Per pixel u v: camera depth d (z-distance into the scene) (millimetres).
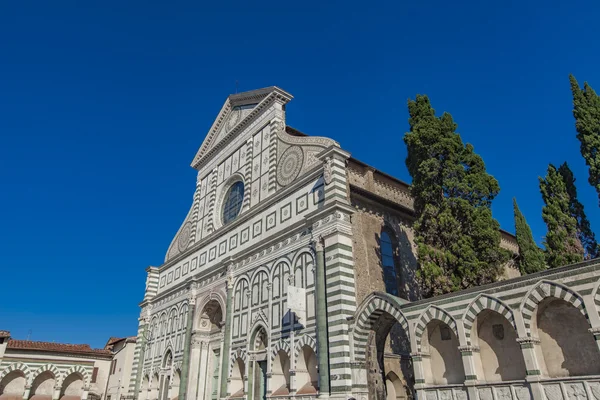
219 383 37125
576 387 18672
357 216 33000
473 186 29500
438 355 25516
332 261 29469
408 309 25203
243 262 39312
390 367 30031
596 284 18469
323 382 26938
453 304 23391
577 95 30500
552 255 30781
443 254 28047
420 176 30812
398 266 34312
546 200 32844
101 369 56562
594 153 28672
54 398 50531
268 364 32219
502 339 22875
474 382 21797
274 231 36656
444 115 32094
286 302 32594
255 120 45719
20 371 50000
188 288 46594
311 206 33375
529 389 20000
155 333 51750
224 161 49781
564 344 20562
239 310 37969
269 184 39906
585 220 32250
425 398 23422
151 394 47594
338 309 27875
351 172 37000
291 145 38750
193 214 52812
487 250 27812
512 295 21266
